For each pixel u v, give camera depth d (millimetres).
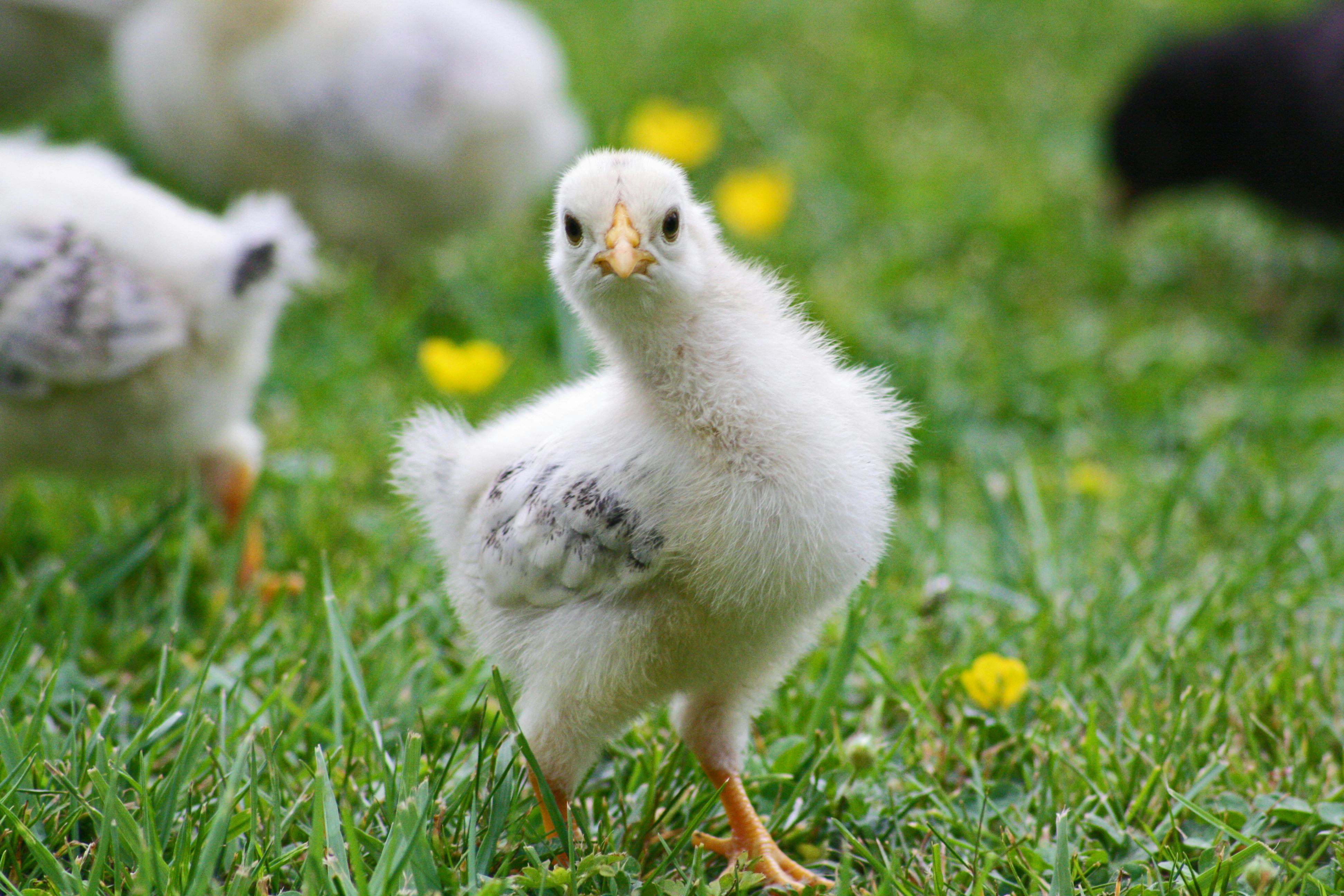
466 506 4676
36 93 10938
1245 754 5129
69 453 6297
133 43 10070
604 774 5055
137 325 5887
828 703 5000
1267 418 8617
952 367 9070
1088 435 8492
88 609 5852
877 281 10328
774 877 4379
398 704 5324
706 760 4594
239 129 9797
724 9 15820
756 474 4117
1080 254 11570
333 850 3934
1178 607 6227
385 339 9055
